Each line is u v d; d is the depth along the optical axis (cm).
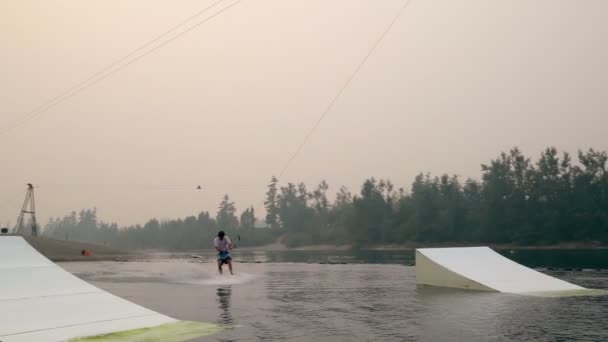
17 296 711
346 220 10100
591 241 6919
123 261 3098
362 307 902
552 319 750
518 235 7275
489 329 675
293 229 12188
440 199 8856
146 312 773
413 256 4000
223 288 1280
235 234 12781
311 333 659
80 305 735
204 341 609
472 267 1294
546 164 7381
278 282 1451
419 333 654
